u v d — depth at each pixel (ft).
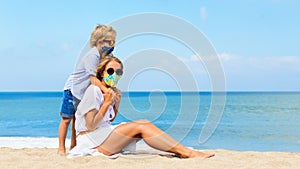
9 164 13.87
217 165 13.34
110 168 12.78
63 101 16.75
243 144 36.42
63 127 16.83
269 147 34.35
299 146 35.09
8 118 77.25
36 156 16.06
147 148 16.71
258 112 86.48
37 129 55.98
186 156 14.73
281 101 142.00
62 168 12.94
